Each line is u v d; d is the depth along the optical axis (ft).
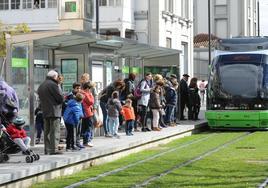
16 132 46.47
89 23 76.38
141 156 59.36
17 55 57.82
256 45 89.71
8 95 46.52
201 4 245.45
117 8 136.26
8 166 43.83
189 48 168.45
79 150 54.03
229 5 242.78
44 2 142.41
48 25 142.20
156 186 40.78
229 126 88.17
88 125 56.95
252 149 64.28
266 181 42.57
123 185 41.39
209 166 50.70
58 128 51.21
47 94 50.62
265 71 88.02
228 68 88.89
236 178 44.06
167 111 84.53
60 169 46.73
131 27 140.26
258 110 86.69
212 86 89.04
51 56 64.08
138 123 80.18
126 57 85.51
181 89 95.91
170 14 149.69
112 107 66.90
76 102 53.57
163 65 93.15
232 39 91.25
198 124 88.99
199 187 40.09
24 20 143.84
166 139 73.82
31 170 42.14
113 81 73.00
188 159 55.98
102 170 49.42
